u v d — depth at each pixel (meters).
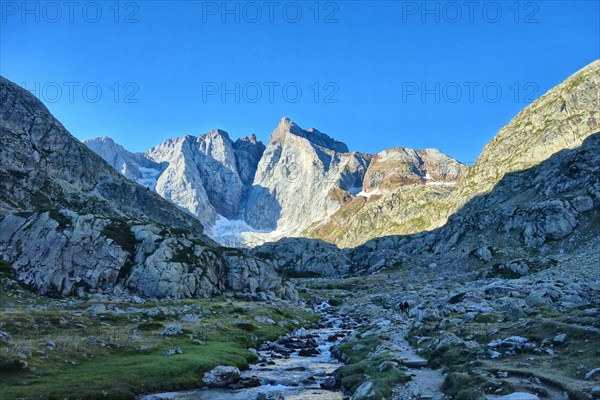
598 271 93.19
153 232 105.56
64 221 94.44
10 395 28.70
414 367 36.12
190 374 37.25
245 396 33.44
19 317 49.28
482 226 192.88
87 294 80.38
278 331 68.06
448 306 61.72
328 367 44.84
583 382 23.61
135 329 52.62
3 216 104.62
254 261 121.25
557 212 153.38
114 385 32.81
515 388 23.84
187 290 93.06
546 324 35.44
